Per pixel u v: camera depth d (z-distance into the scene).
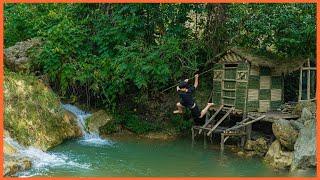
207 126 23.70
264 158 20.06
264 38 25.14
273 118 21.02
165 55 24.05
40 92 22.61
